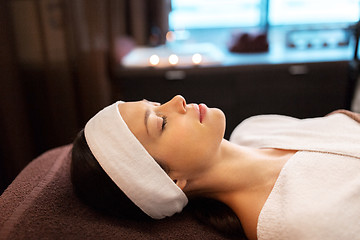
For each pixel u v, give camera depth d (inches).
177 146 33.1
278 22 91.2
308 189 32.3
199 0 90.1
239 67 71.1
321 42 82.4
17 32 68.0
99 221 32.4
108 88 73.7
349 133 40.3
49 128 75.5
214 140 34.4
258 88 74.4
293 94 75.1
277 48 84.7
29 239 28.7
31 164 42.3
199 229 34.3
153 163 31.7
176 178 34.6
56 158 42.6
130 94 74.9
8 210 32.3
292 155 37.8
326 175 33.4
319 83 74.2
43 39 69.0
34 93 72.7
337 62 71.2
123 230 31.9
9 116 68.5
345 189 31.9
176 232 33.3
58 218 31.3
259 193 34.9
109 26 70.3
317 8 89.2
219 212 35.5
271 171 36.0
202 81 73.6
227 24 93.0
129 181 31.0
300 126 44.0
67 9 67.5
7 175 71.8
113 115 33.2
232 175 35.8
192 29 93.4
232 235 34.5
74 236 29.7
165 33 89.4
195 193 37.7
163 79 73.5
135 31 89.0
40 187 35.0
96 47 69.6
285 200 32.1
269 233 31.0
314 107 76.2
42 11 67.5
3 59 65.6
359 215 30.4
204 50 83.5
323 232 29.1
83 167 32.6
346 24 86.0
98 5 67.4
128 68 72.3
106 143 32.0
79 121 75.0
